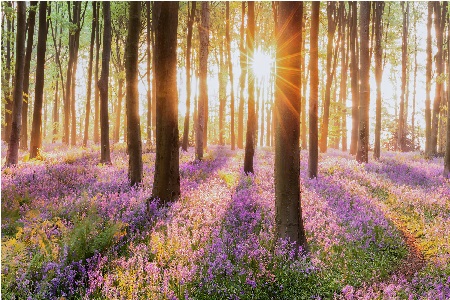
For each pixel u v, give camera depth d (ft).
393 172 58.39
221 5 102.22
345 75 114.21
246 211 29.91
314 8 47.32
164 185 32.68
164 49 32.68
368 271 22.26
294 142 23.81
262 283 19.24
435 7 95.50
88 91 87.71
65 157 60.64
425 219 33.60
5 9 67.00
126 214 27.50
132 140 40.91
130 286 17.31
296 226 23.59
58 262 19.15
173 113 32.99
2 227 25.12
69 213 28.12
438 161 77.41
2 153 67.46
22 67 52.65
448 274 21.80
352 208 34.81
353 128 92.22
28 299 15.85
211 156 67.10
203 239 23.53
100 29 107.45
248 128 50.65
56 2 107.24
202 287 18.37
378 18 77.92
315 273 20.80
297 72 23.84
